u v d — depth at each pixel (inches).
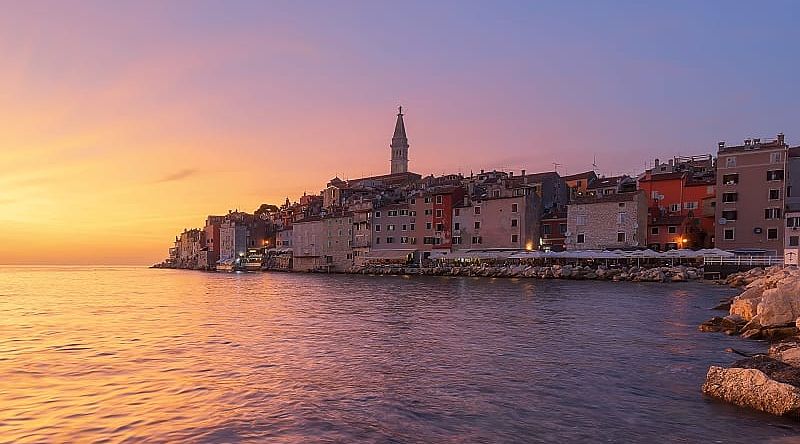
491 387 653.3
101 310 1798.7
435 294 2341.3
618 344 956.6
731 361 789.9
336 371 748.6
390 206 4731.8
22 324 1380.4
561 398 602.2
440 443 461.7
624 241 3358.8
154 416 540.4
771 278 1459.2
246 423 516.1
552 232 3804.1
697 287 2411.4
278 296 2445.9
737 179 3186.5
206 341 1041.5
